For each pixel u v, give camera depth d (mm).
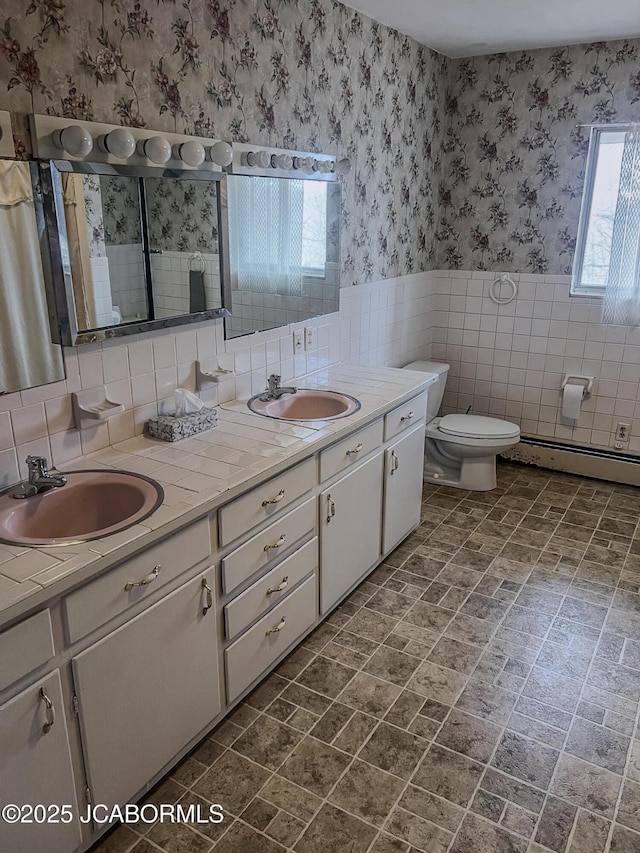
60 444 1975
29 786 1455
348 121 3084
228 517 1907
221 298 2471
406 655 2480
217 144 2242
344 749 2037
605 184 3812
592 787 1906
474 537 3402
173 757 1915
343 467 2508
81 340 1931
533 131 3844
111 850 1709
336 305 3232
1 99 1665
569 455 4199
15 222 1737
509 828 1775
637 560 3176
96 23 1855
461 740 2074
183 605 1803
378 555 2992
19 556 1483
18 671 1374
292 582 2318
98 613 1536
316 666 2416
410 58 3523
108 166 1932
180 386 2391
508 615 2732
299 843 1731
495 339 4305
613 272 3723
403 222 3797
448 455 4051
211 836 1750
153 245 2135
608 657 2473
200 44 2209
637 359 3873
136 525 1632
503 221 4078
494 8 2959
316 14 2736
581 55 3602
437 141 4023
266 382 2846
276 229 2703
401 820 1797
